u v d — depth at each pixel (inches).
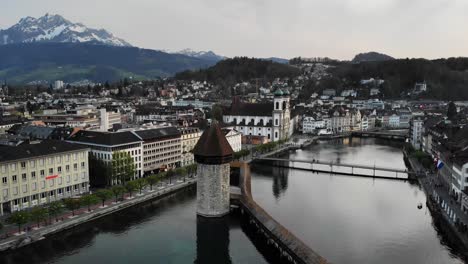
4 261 4424.2
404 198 7022.6
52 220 5364.2
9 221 4849.9
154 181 6998.0
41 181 5944.9
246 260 4724.4
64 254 4670.3
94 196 5816.9
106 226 5541.3
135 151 7652.6
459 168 6077.8
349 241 5036.9
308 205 6574.8
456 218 5300.2
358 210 6314.0
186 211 6235.2
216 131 6038.4
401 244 4955.7
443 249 4815.5
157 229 5497.1
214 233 5472.4
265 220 5295.3
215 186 5915.4
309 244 4938.5
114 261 4527.6
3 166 5423.2
